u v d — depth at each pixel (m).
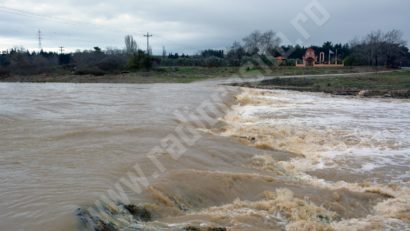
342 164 14.18
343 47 95.69
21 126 17.69
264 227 8.30
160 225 7.88
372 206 10.19
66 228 7.22
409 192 11.42
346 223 9.04
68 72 66.62
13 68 65.19
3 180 9.93
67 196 8.73
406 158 15.12
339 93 43.44
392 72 65.75
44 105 25.67
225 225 8.18
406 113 26.75
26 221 7.43
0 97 30.75
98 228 7.47
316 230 8.49
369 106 30.84
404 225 9.03
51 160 12.04
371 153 15.77
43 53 96.44
